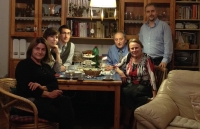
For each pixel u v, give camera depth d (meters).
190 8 4.84
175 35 4.90
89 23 4.86
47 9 4.82
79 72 3.34
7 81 2.80
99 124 3.86
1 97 2.45
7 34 4.93
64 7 4.74
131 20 4.80
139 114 2.42
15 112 2.55
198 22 4.89
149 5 4.34
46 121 2.48
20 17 4.80
